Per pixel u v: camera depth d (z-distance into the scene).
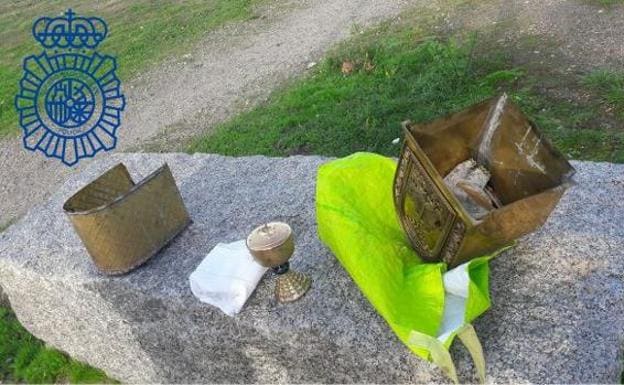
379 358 1.83
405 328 1.75
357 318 1.93
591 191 2.24
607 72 3.73
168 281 2.25
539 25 4.65
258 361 2.13
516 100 3.70
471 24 5.03
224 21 7.21
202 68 6.16
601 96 3.57
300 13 6.88
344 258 1.95
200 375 2.35
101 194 2.43
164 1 8.54
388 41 4.99
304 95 4.64
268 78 5.45
